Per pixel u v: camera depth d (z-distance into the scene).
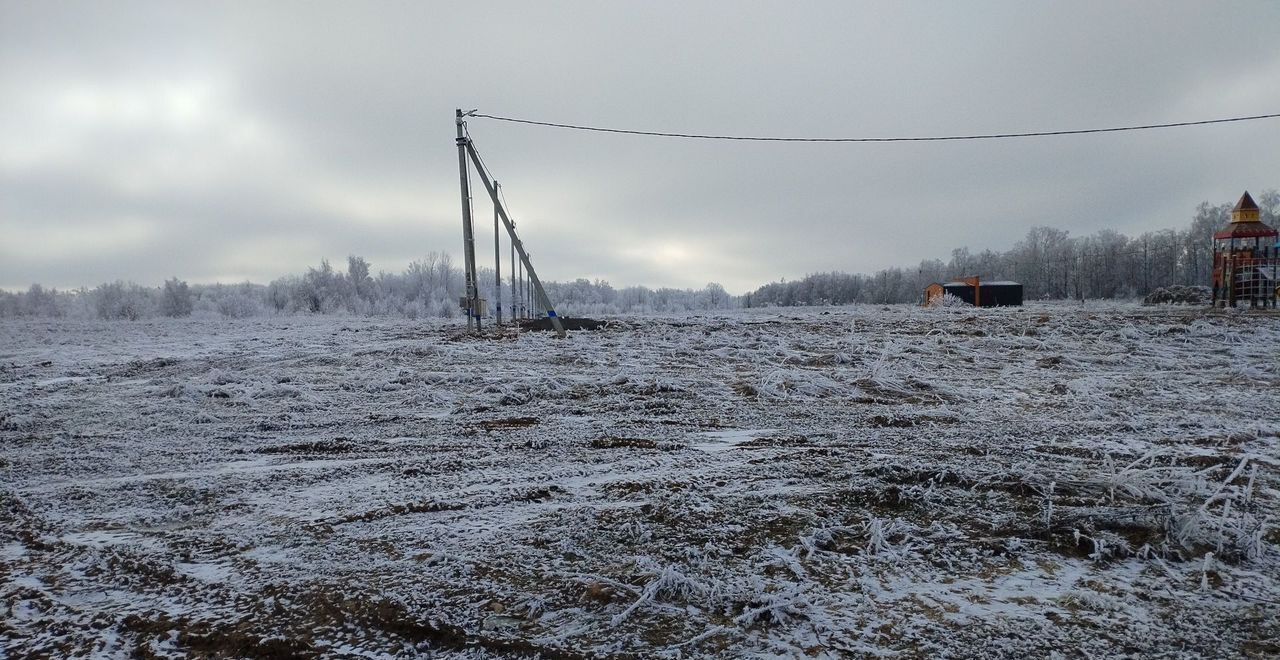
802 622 3.11
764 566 3.74
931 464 5.84
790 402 9.78
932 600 3.32
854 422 8.29
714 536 4.19
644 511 4.67
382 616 3.16
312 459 6.55
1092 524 4.31
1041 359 14.67
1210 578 3.55
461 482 5.56
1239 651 2.80
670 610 3.24
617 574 3.64
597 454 6.58
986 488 5.10
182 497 5.24
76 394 11.06
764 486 5.28
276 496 5.24
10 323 40.31
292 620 3.16
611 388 10.92
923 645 2.88
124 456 6.70
